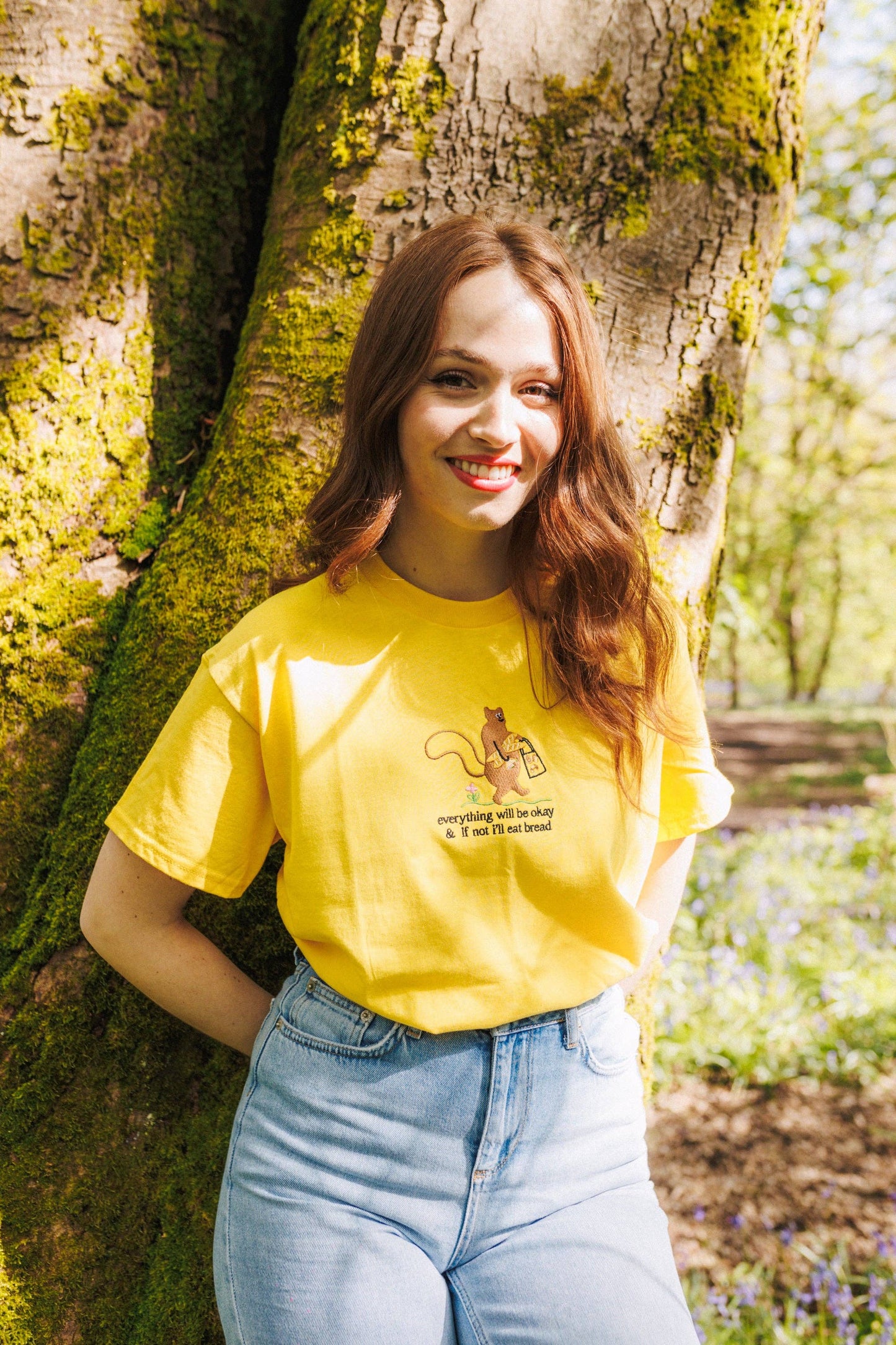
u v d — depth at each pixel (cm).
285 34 195
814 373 1034
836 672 2422
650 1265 122
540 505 134
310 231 173
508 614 133
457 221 124
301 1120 122
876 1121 350
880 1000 416
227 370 195
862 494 1211
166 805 123
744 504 1109
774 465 1157
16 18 169
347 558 127
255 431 172
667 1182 318
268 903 163
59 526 176
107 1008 165
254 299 183
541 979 123
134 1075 164
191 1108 165
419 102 166
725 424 184
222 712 123
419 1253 120
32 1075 163
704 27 170
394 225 169
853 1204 304
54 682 176
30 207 172
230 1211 125
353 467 131
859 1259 278
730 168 174
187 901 153
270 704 123
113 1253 157
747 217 177
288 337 172
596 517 134
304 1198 119
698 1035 386
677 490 179
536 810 125
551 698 131
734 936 468
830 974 420
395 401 123
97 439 178
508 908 123
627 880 133
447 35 165
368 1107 120
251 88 191
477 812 123
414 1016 119
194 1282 155
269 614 128
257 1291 117
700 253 175
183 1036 166
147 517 184
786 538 1168
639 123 168
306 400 170
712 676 1977
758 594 1376
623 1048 134
